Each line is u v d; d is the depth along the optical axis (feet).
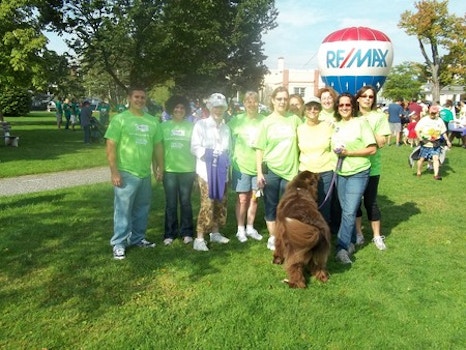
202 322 11.94
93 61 71.82
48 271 15.17
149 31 67.62
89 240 18.42
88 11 63.98
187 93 91.76
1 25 47.98
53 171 36.17
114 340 11.07
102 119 75.97
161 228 20.44
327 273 14.82
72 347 10.80
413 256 17.16
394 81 162.61
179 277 14.84
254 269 15.60
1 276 14.74
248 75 112.16
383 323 12.09
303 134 16.80
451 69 132.77
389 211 24.11
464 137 53.83
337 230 19.31
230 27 91.50
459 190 29.71
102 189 28.37
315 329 11.70
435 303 13.28
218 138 16.94
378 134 17.22
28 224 20.49
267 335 11.39
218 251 17.39
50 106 167.94
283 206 14.61
